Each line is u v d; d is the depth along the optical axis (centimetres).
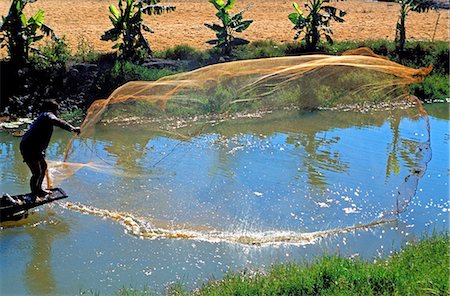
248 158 1569
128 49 2136
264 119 1934
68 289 956
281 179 1429
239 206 1277
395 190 1377
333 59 1822
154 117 1905
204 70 2039
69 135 1761
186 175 1442
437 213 1278
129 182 1388
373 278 895
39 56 1992
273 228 1186
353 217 1245
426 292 843
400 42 2498
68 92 1966
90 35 2527
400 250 1090
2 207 1134
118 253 1071
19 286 959
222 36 2281
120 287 964
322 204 1298
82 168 1470
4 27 1928
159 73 2036
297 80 2083
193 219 1212
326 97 2078
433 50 2511
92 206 1256
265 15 3278
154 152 1609
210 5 3503
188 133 1781
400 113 2055
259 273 989
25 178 1410
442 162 1576
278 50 2342
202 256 1067
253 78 2048
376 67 1809
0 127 1769
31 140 1173
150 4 2262
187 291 949
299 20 2414
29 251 1071
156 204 1275
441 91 2297
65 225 1171
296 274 933
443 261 968
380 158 1591
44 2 3272
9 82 1911
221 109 1961
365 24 3166
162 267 1029
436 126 1927
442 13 3656
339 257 987
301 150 1644
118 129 1808
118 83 1977
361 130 1852
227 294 882
